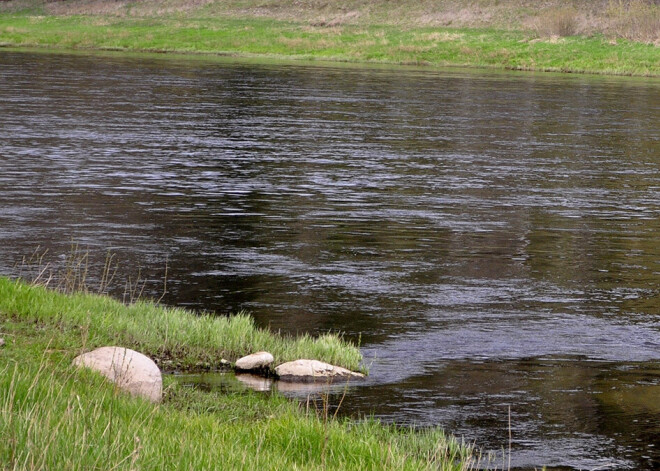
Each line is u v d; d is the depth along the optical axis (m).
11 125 36.44
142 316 13.39
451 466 8.85
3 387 8.33
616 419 10.66
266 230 20.73
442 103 51.00
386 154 33.03
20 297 13.21
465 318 14.79
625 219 23.28
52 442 7.12
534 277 17.55
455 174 29.31
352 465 8.37
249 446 8.51
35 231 19.62
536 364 12.66
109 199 23.42
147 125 38.47
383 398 11.18
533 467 9.25
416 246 19.72
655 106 52.28
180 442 7.85
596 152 35.25
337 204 23.92
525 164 31.84
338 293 16.02
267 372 12.13
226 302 15.28
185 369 12.06
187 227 20.72
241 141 34.97
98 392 9.19
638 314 15.37
